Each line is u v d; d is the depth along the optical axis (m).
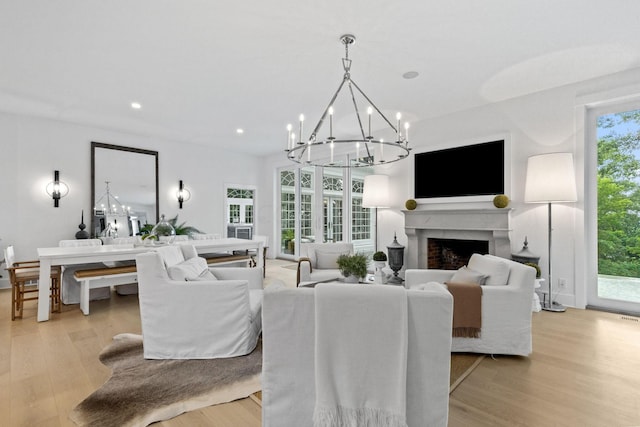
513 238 4.15
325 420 1.30
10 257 3.35
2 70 3.34
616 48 2.91
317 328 1.33
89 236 5.45
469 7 2.32
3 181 4.76
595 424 1.64
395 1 2.25
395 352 1.30
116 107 4.52
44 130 5.09
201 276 2.80
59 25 2.54
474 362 2.35
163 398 1.84
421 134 5.10
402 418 1.27
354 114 4.82
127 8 2.33
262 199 8.14
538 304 3.54
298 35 2.69
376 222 5.68
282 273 5.85
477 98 4.16
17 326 3.06
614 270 3.59
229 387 1.97
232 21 2.49
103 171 5.66
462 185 4.60
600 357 2.42
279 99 4.19
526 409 1.77
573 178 3.51
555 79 3.58
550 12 2.38
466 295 2.46
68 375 2.11
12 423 1.62
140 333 2.88
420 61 3.14
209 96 4.09
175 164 6.61
